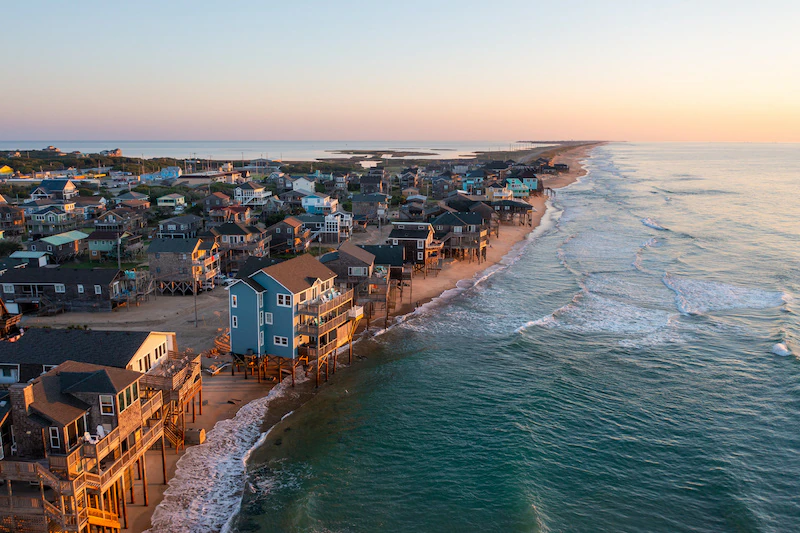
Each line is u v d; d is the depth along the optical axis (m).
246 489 33.50
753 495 33.81
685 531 30.94
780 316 63.69
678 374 49.94
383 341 57.31
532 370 50.75
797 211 142.88
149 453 36.69
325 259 61.94
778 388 46.91
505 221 134.88
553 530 30.69
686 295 72.94
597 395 46.16
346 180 189.75
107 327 55.72
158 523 30.17
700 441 39.59
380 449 38.16
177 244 68.62
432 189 184.88
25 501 24.95
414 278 81.75
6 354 33.53
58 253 80.88
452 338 58.38
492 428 40.88
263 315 46.25
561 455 37.75
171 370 37.19
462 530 30.61
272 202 131.75
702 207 153.25
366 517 31.56
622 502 33.19
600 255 97.88
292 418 41.75
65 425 25.91
